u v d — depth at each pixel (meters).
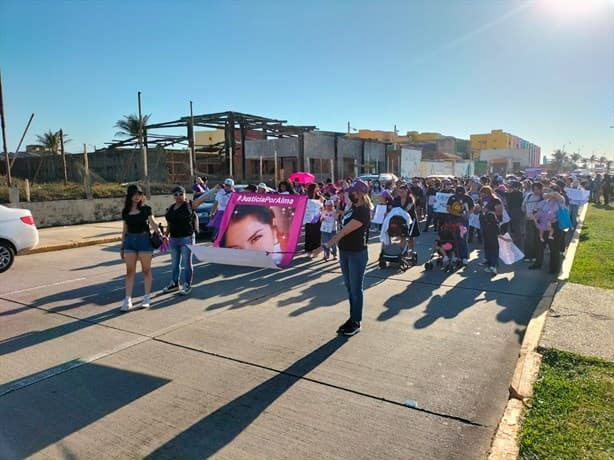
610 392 4.00
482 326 5.99
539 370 4.48
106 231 16.17
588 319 5.86
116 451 3.38
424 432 3.57
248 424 3.70
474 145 114.06
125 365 4.84
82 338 5.64
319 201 10.79
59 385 4.40
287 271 9.43
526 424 3.53
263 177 34.16
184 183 27.78
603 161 111.81
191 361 4.93
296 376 4.54
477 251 11.84
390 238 9.46
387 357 4.99
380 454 3.30
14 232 9.84
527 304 6.99
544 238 9.15
